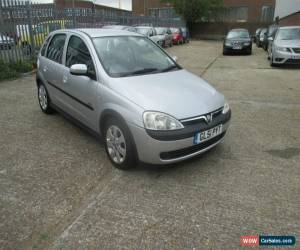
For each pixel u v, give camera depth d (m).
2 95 7.09
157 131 3.16
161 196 3.15
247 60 14.38
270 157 4.02
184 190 3.26
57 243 2.50
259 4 39.00
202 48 22.02
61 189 3.27
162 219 2.80
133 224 2.73
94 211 2.91
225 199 3.10
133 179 3.46
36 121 5.33
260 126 5.18
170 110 3.24
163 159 3.27
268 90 7.86
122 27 15.21
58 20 12.20
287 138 4.66
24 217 2.82
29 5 10.42
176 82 3.88
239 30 18.31
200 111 3.37
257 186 3.34
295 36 11.88
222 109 3.73
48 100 5.43
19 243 2.50
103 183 3.38
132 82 3.68
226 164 3.81
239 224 2.74
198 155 3.54
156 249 2.45
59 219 2.79
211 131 3.46
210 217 2.83
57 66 4.81
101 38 4.32
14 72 9.22
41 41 11.23
